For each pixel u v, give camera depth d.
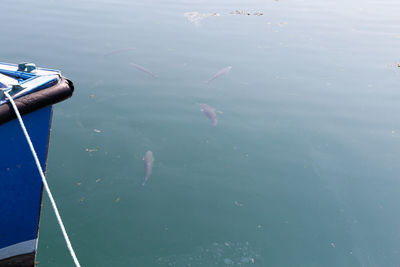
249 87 10.22
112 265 5.30
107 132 8.34
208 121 8.78
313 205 6.43
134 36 13.20
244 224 6.07
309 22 15.41
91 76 10.48
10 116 3.44
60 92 3.86
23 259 4.50
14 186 3.92
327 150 7.78
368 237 5.84
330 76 10.81
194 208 6.38
